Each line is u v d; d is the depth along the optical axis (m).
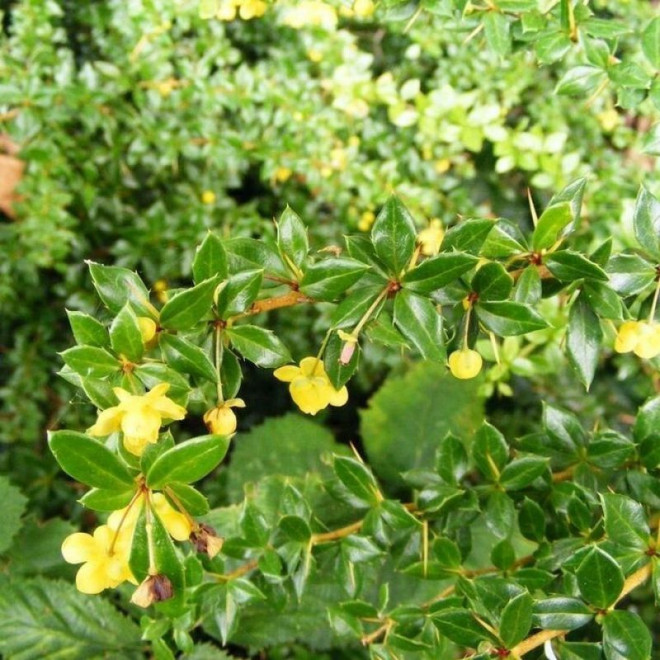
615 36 0.23
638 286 0.20
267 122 0.40
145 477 0.16
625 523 0.20
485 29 0.24
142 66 0.39
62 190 0.39
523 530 0.25
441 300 0.19
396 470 0.40
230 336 0.18
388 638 0.24
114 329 0.16
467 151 0.45
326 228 0.42
